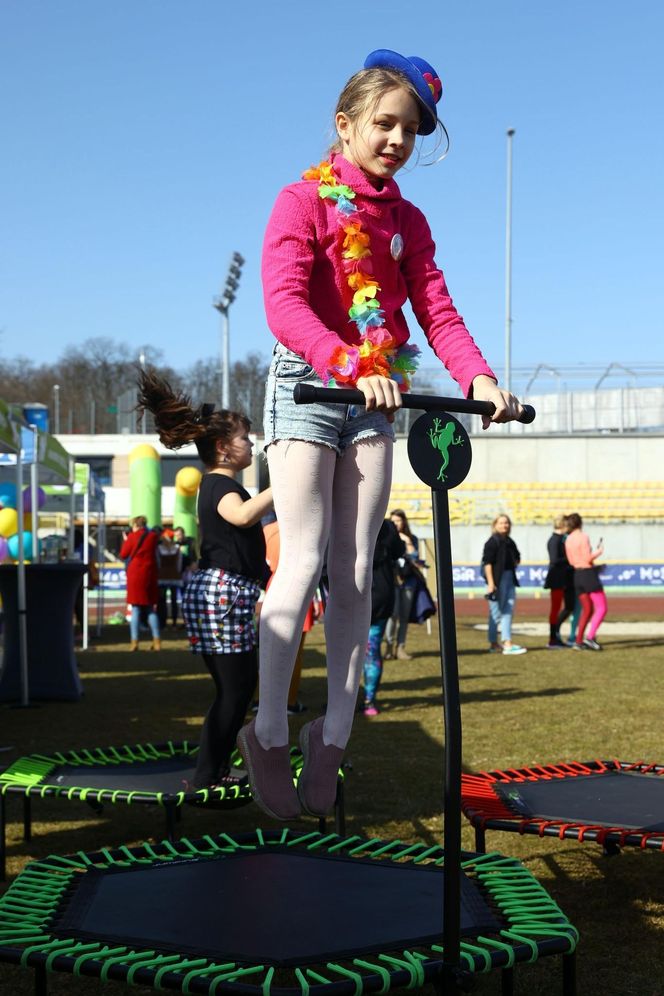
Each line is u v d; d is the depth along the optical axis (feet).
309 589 8.21
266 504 14.11
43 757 15.80
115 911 8.16
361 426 8.32
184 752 16.49
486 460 98.89
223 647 13.84
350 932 7.66
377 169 8.04
